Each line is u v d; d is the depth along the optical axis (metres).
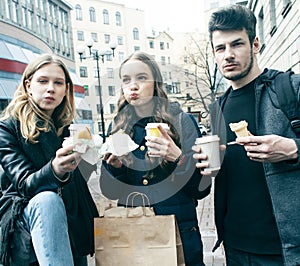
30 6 31.80
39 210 1.79
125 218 1.96
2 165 1.93
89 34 61.22
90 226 2.17
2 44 19.91
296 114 1.81
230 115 2.12
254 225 1.99
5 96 17.84
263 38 14.21
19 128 1.99
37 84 2.03
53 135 2.04
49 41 36.91
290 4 8.76
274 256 1.96
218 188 2.16
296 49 8.28
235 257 2.13
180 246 1.96
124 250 1.96
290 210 1.78
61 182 1.82
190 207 2.14
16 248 1.90
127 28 66.50
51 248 1.75
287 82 1.87
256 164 1.99
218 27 2.02
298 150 1.70
